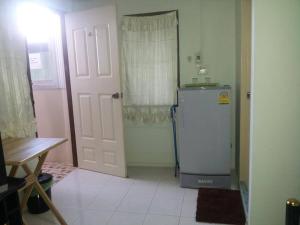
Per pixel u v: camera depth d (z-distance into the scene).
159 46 3.22
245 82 2.67
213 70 3.22
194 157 2.81
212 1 3.12
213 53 3.20
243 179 2.79
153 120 3.45
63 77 3.55
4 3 2.26
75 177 3.26
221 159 2.77
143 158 3.59
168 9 3.20
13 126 2.36
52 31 3.46
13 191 1.65
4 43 2.27
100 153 3.34
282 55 1.67
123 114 3.26
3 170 1.54
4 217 1.63
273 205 1.84
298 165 1.76
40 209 2.43
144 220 2.28
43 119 3.76
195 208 2.45
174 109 3.24
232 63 3.17
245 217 2.24
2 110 2.25
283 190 1.81
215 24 3.15
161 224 2.21
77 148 3.55
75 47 3.29
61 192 2.85
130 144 3.59
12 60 2.34
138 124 3.51
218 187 2.82
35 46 3.59
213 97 2.67
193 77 3.26
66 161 3.78
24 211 2.48
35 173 2.06
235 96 3.17
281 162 1.78
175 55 3.20
